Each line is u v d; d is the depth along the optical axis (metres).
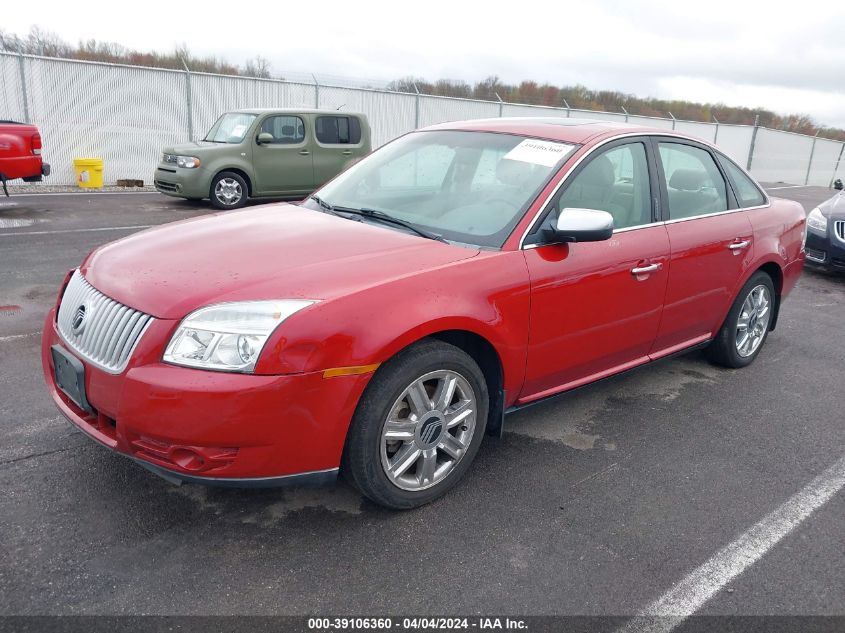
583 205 3.40
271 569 2.51
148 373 2.42
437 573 2.54
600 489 3.18
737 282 4.39
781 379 4.74
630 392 4.37
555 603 2.42
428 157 3.79
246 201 12.40
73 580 2.40
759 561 2.71
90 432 2.67
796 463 3.54
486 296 2.91
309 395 2.45
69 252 7.68
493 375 3.14
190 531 2.71
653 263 3.68
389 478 2.78
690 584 2.55
